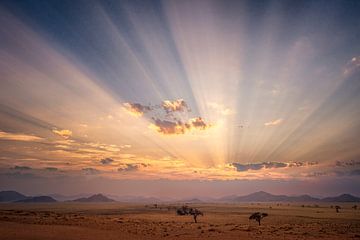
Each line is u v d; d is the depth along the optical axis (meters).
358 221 86.50
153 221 81.69
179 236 44.78
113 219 79.88
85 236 41.25
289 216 111.81
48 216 80.06
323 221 86.88
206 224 72.88
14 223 56.62
